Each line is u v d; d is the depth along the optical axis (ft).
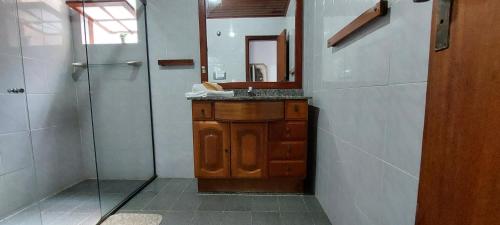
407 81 2.07
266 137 5.06
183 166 6.55
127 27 6.12
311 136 5.58
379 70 2.57
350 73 3.37
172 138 6.48
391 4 2.31
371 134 2.76
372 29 2.71
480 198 1.04
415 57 1.96
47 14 5.28
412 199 2.01
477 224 1.05
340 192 3.82
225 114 4.97
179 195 5.45
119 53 6.18
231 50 6.09
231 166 5.17
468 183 1.10
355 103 3.21
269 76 6.13
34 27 4.97
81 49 6.05
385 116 2.45
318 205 4.92
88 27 6.01
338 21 3.80
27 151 4.79
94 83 6.16
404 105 2.12
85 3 5.93
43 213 4.60
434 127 1.36
